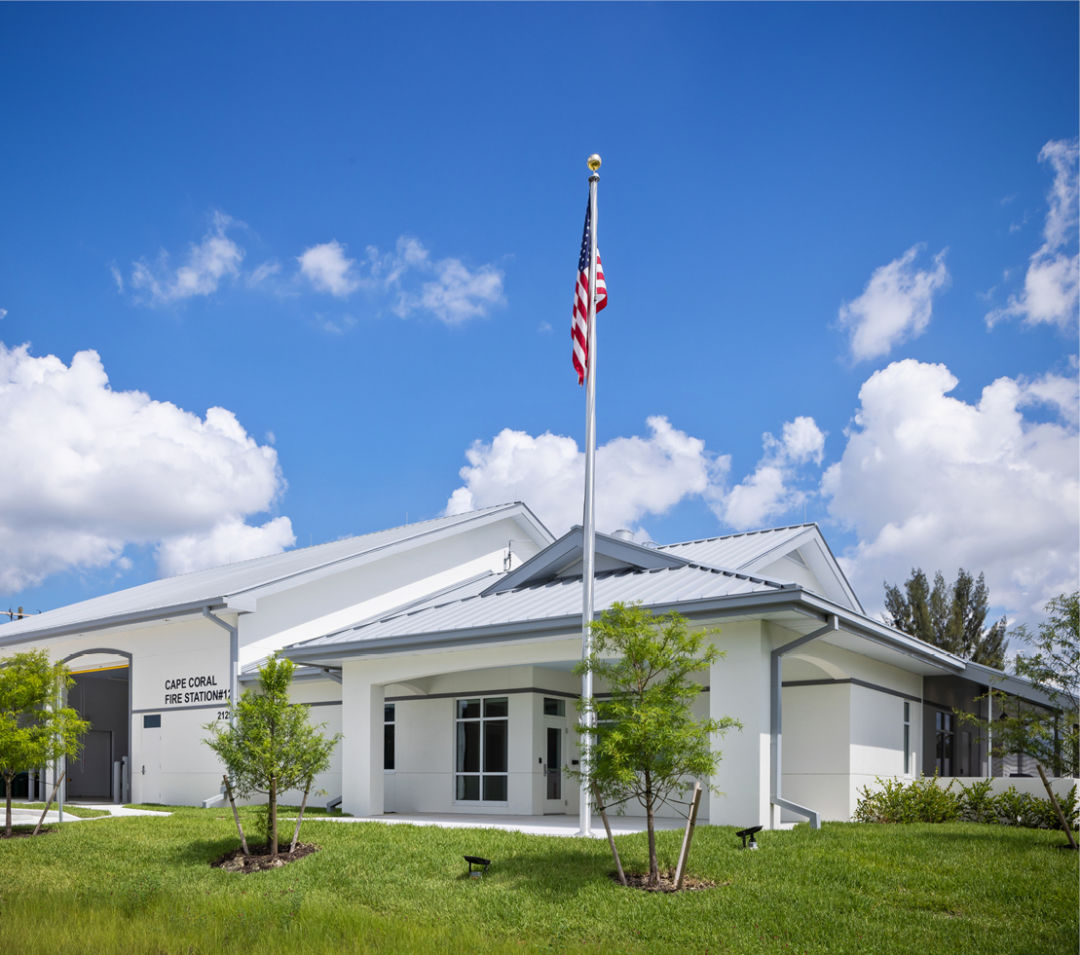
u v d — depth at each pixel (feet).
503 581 72.28
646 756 40.01
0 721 59.98
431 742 73.56
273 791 49.96
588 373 53.36
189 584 107.65
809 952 32.17
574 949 33.73
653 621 43.70
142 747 87.56
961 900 36.65
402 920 38.47
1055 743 48.44
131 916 41.98
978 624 130.11
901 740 69.46
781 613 50.47
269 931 37.83
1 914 41.73
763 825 51.24
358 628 73.31
